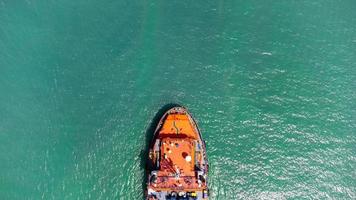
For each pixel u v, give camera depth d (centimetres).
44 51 5069
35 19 5222
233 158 4544
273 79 4878
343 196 4406
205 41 5053
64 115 4772
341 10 5197
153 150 4369
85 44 5081
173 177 4159
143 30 5116
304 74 4900
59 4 5266
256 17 5188
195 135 4447
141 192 4481
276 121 4688
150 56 4988
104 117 4741
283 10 5216
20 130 4728
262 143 4600
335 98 4781
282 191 4438
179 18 5169
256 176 4488
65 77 4944
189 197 4156
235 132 4641
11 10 5262
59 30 5159
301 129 4653
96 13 5222
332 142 4591
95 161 4588
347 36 5075
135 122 4700
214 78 4878
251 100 4781
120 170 4547
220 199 4444
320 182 4456
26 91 4891
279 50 5016
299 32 5103
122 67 4956
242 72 4909
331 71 4906
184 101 4769
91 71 4956
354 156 4538
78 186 4525
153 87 4850
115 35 5109
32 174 4572
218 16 5181
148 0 5256
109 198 4478
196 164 4269
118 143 4634
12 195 4512
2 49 5091
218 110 4734
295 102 4772
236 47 5028
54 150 4644
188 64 4941
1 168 4594
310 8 5219
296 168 4509
